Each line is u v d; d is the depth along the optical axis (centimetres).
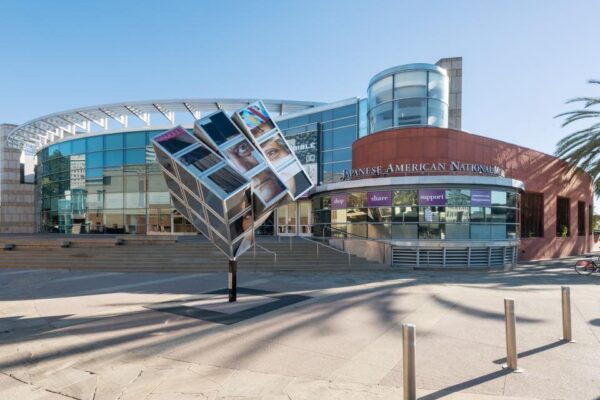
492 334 677
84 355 573
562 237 2758
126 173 3538
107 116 3734
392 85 2175
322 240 2075
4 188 5084
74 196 3728
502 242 1780
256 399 428
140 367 526
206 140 926
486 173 1872
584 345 612
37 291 1126
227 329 705
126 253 1844
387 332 689
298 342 631
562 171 2723
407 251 1745
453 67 2788
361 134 2873
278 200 920
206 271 1573
